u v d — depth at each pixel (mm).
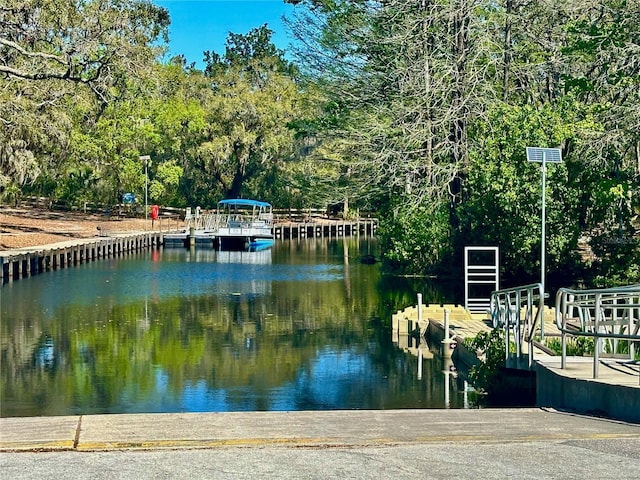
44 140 51344
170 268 41750
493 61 34625
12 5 37844
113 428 8570
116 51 40844
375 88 38844
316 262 45750
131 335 22000
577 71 36375
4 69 39250
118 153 67062
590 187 29078
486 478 6762
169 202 75875
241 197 76688
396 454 7539
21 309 26844
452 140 37188
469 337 18312
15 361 18375
